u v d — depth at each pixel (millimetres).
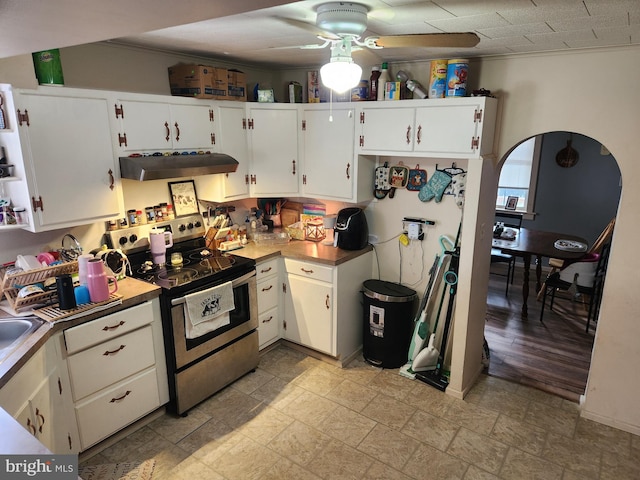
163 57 3043
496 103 2865
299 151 3609
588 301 4941
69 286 2285
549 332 4211
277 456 2570
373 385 3291
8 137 2268
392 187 3523
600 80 2562
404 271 3629
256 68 3775
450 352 3465
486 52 2734
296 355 3699
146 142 2787
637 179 2533
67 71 2557
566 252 4219
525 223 6059
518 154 5926
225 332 3094
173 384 2818
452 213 3305
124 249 3006
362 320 3748
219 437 2719
